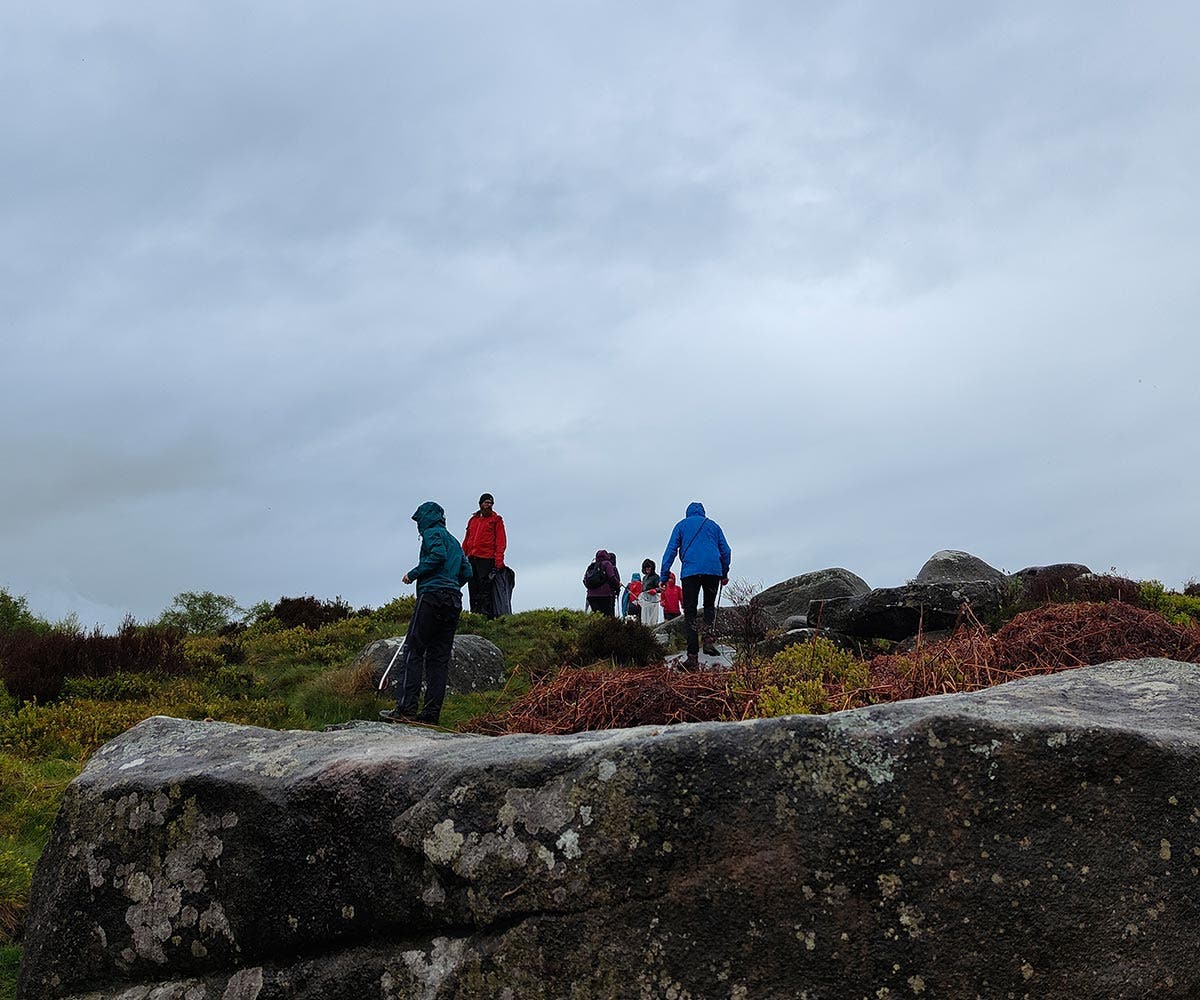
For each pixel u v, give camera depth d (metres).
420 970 2.60
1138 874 2.41
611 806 2.51
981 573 19.77
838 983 2.34
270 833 2.85
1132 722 2.79
